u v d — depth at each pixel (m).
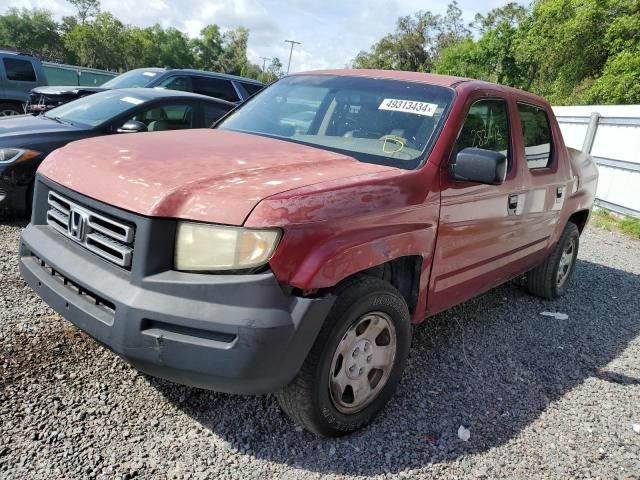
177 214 2.36
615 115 10.86
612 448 3.05
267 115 3.96
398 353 3.00
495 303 5.14
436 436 2.97
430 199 3.05
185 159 2.78
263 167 2.75
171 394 3.03
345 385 2.74
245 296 2.29
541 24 25.39
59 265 2.64
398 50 65.00
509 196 3.86
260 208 2.31
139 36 75.00
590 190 5.57
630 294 5.97
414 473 2.66
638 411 3.47
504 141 3.97
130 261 2.41
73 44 67.44
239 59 95.69
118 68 72.12
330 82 4.02
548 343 4.38
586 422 3.29
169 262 2.38
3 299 3.87
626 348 4.48
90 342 3.44
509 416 3.25
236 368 2.28
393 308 2.86
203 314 2.27
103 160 2.76
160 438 2.68
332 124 3.60
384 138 3.36
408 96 3.60
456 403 3.31
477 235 3.57
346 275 2.54
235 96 10.97
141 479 2.40
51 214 2.94
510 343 4.28
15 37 75.75
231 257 2.30
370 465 2.68
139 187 2.46
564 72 24.70
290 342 2.34
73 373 3.10
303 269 2.37
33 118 6.63
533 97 4.55
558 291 5.43
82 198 2.65
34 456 2.44
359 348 2.79
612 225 10.08
